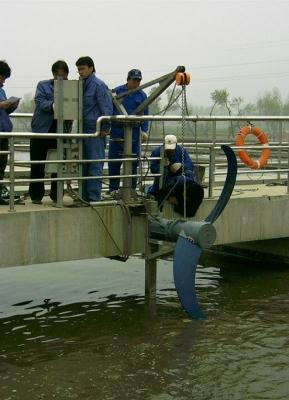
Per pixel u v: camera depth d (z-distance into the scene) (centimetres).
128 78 884
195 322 768
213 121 920
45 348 681
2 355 661
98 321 770
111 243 822
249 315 794
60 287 921
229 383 595
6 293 890
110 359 651
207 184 1112
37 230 758
